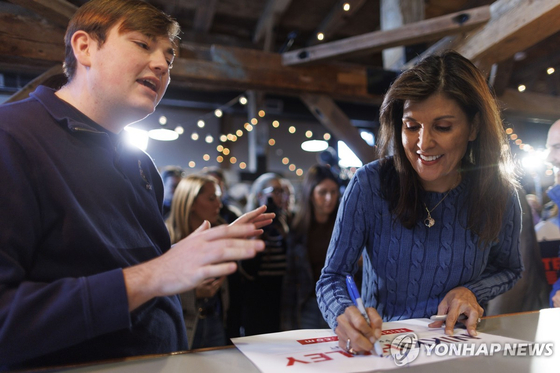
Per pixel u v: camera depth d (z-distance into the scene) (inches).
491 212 34.8
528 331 30.4
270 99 263.3
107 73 29.1
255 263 75.2
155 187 38.9
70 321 21.0
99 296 21.4
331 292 32.3
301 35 241.3
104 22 29.1
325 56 99.7
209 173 122.7
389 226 36.1
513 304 57.2
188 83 99.6
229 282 73.5
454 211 35.8
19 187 23.6
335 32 229.8
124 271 22.6
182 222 70.3
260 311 73.9
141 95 30.1
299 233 76.9
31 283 22.2
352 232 35.9
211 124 298.4
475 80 31.2
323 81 106.0
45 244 25.6
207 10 206.1
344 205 36.9
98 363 23.3
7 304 20.9
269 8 205.5
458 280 36.1
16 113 26.7
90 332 21.3
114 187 30.2
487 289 35.2
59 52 75.1
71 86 31.3
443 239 35.6
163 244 36.0
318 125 325.7
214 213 72.2
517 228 37.3
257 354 25.4
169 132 174.1
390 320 37.6
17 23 72.5
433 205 35.8
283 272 76.0
